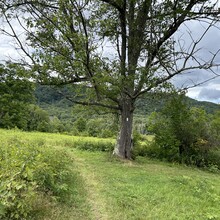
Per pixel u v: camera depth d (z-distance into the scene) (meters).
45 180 6.47
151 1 14.12
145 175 11.08
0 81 43.28
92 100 15.60
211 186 10.14
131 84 13.48
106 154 16.14
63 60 12.72
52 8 12.99
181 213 6.80
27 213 5.05
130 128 15.82
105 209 6.56
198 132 17.67
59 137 26.97
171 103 17.53
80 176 9.59
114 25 14.91
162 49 14.53
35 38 13.19
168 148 17.41
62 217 5.55
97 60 13.14
